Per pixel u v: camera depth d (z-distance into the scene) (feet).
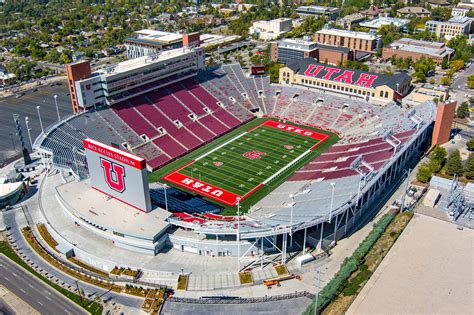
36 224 311.47
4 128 488.02
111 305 238.89
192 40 513.86
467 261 266.57
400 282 249.75
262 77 567.59
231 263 267.18
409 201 332.80
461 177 368.27
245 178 371.56
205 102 494.18
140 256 272.10
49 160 379.76
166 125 442.50
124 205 293.02
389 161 330.75
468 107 510.58
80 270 266.16
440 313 227.20
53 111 537.65
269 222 265.34
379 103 502.38
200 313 232.32
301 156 411.13
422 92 532.73
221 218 298.35
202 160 406.82
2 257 278.46
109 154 282.15
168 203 326.03
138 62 459.73
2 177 373.40
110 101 425.69
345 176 318.86
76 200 298.76
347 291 241.35
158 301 238.48
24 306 239.50
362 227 303.48
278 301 239.50
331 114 494.18
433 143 424.87
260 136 458.50
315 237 280.92
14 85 644.27
